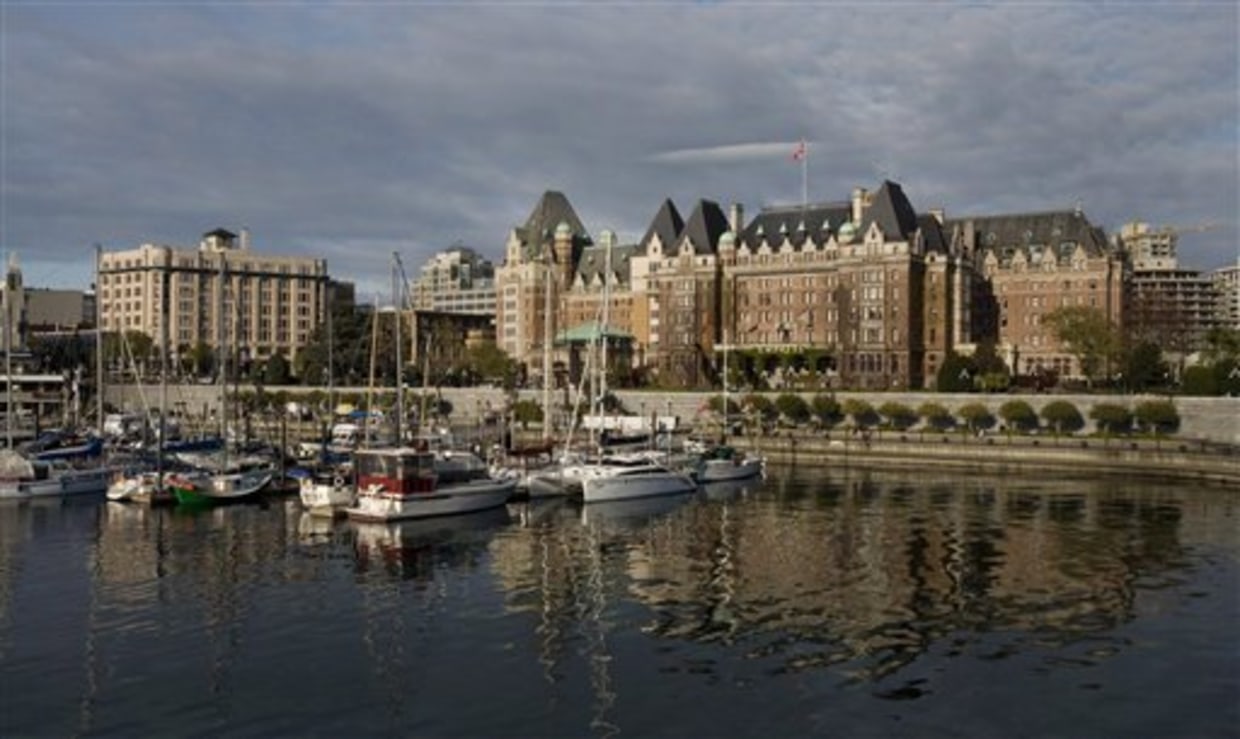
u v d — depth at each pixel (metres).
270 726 43.38
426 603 61.91
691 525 89.69
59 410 193.75
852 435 157.00
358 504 88.88
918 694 46.91
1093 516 94.38
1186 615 59.03
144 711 44.78
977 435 151.88
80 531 83.75
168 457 111.25
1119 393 161.75
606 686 47.91
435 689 47.56
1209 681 48.41
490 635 55.50
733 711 45.03
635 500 104.75
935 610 60.22
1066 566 71.75
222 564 71.81
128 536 81.69
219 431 155.25
